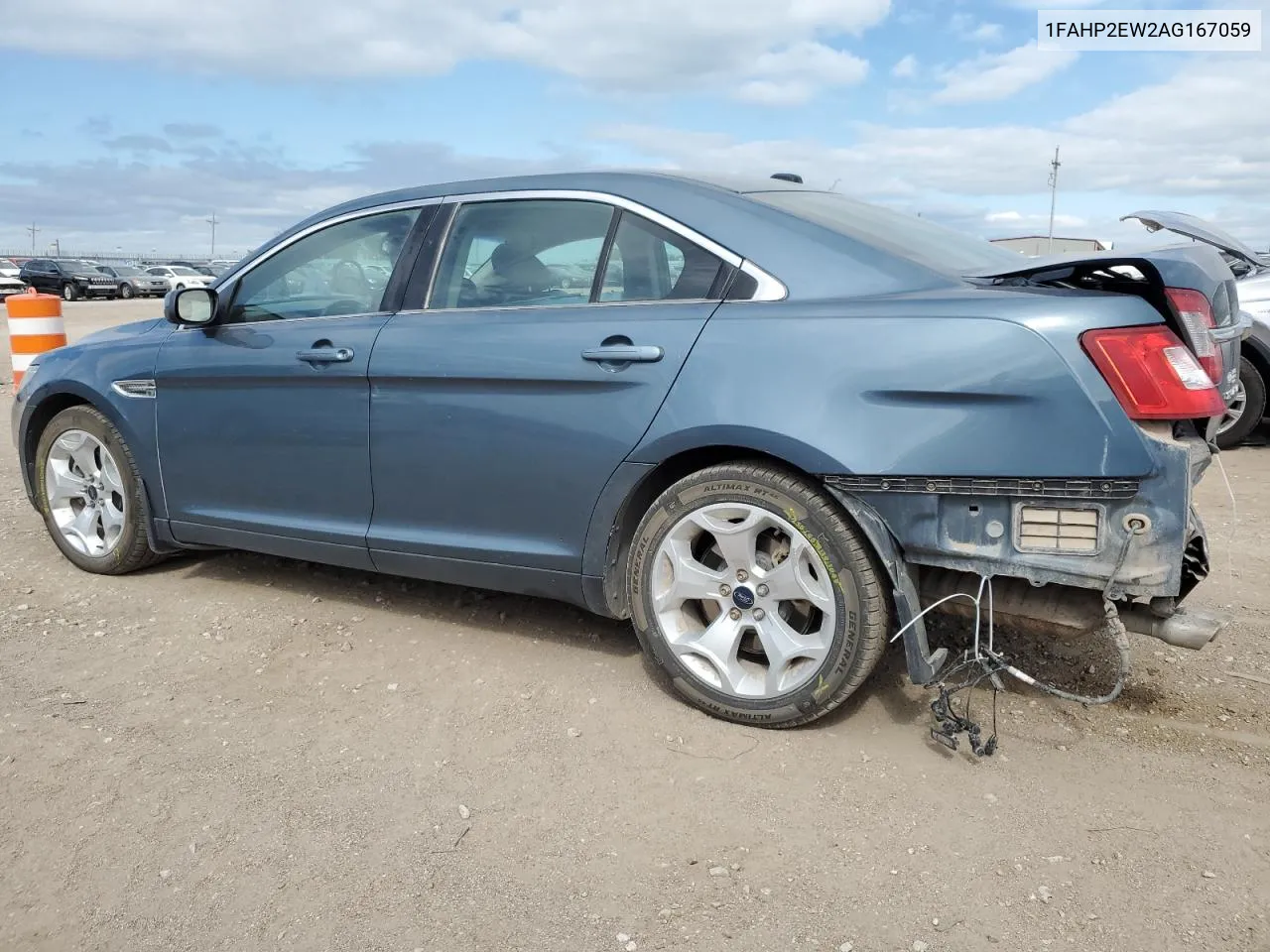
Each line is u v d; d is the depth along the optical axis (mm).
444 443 3398
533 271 3361
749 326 2867
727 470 2916
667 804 2660
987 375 2549
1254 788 2676
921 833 2506
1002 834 2494
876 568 2822
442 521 3492
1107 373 2459
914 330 2648
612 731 3049
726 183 3268
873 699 3184
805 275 2902
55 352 4625
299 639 3793
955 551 2654
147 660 3611
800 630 3037
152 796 2729
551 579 3303
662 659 3131
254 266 4008
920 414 2631
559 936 2178
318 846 2508
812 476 2836
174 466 4148
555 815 2623
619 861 2430
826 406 2723
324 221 3861
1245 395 7164
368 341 3539
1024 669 3383
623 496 3096
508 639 3754
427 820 2609
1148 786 2691
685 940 2158
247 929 2219
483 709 3209
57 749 2977
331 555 3811
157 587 4371
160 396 4121
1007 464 2549
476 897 2311
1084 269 2633
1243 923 2164
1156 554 2471
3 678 3453
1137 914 2199
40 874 2414
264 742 3025
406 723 3133
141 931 2219
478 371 3271
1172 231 4422
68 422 4430
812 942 2141
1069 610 2705
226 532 4066
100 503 4469
